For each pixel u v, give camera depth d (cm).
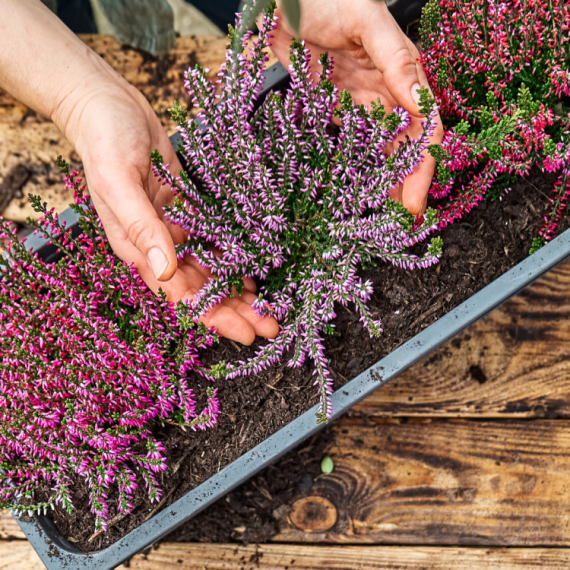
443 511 84
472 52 74
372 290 73
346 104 70
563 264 85
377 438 85
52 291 73
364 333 76
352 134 71
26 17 76
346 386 74
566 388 85
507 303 85
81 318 70
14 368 72
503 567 84
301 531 84
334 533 84
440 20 74
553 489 84
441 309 76
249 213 73
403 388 85
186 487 75
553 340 85
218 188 72
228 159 71
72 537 75
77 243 73
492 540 84
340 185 73
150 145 76
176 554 84
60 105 76
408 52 73
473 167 77
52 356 74
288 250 73
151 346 72
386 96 78
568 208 76
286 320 75
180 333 75
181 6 88
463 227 77
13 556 84
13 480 74
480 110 72
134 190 72
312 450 84
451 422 85
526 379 85
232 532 84
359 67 78
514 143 72
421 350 73
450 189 76
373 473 85
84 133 75
